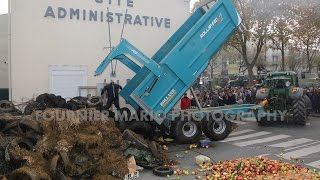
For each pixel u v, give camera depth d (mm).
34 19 13508
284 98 14984
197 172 8336
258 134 13273
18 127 7906
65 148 7148
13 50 13219
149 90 10875
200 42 11586
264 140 12109
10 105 10547
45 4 13664
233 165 8289
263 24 26266
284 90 14898
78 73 14289
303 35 27219
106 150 7902
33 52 13531
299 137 12453
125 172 7691
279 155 9898
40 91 13664
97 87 14562
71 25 14125
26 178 6590
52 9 13781
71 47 14156
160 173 8117
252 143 11664
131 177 7961
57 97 10781
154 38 15781
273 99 15039
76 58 14250
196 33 11516
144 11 15539
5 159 6992
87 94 13867
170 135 11570
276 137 12578
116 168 7613
